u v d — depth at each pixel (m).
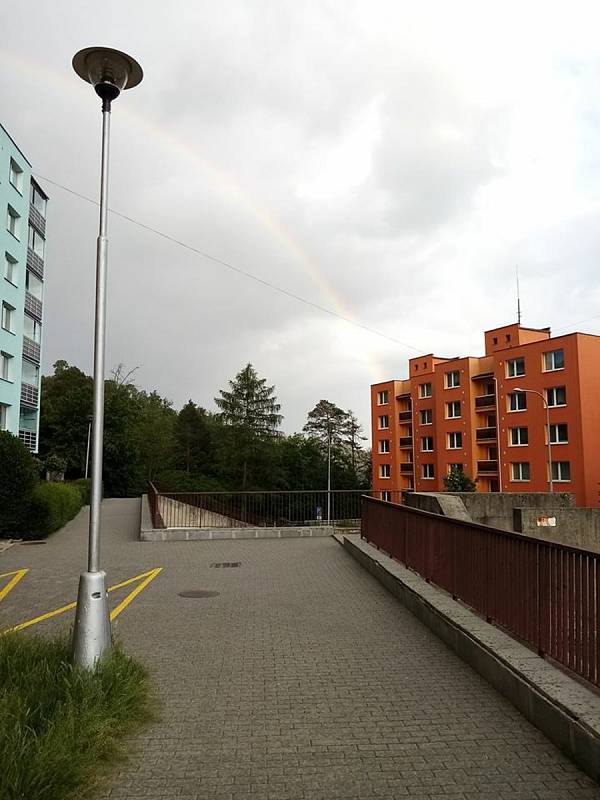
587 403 39.78
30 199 37.88
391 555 10.70
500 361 45.44
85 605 4.81
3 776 3.08
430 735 4.08
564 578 4.54
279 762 3.71
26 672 4.61
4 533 16.31
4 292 32.28
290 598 8.73
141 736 4.10
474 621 6.08
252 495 18.27
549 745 3.91
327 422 87.69
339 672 5.46
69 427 54.53
